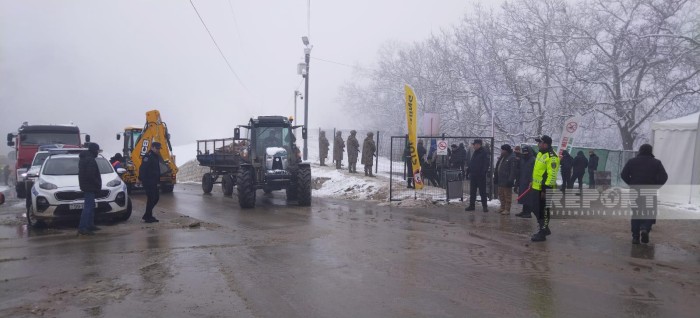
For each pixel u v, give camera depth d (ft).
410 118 51.37
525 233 33.78
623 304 18.81
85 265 24.50
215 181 66.49
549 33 82.38
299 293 20.03
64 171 39.04
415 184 52.80
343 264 24.79
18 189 66.13
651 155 29.96
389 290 20.47
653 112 80.74
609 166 64.59
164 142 62.95
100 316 17.42
